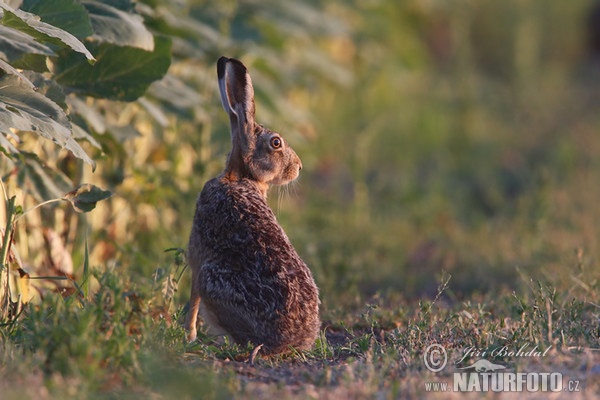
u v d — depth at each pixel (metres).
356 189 17.27
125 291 8.18
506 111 27.36
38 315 7.55
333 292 11.40
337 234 15.09
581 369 7.47
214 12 14.89
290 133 17.19
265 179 9.48
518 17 31.88
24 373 6.71
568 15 34.28
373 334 9.16
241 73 9.30
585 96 29.89
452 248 14.71
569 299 9.81
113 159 11.70
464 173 21.14
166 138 13.12
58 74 10.03
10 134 7.95
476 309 9.82
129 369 7.01
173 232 12.74
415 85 27.38
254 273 8.18
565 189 18.53
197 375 6.96
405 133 23.30
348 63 22.92
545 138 24.28
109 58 10.12
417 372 7.40
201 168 13.24
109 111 11.61
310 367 7.97
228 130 14.09
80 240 10.91
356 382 7.11
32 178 9.68
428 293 12.30
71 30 9.17
